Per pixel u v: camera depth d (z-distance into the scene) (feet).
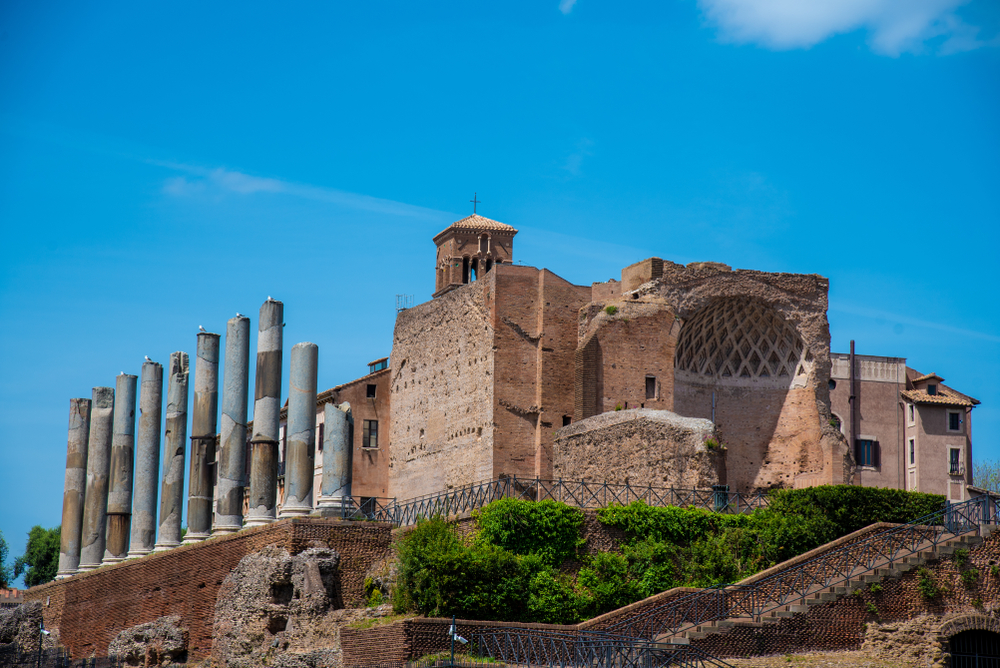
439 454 265.34
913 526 177.47
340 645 167.73
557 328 248.73
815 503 192.34
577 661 148.66
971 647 168.35
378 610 175.63
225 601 196.85
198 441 226.38
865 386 309.83
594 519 182.09
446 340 268.62
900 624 165.17
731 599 164.45
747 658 157.48
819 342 248.52
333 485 198.39
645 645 147.74
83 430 279.90
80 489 276.41
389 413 290.56
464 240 324.39
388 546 191.01
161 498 239.71
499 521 178.40
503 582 168.25
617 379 241.35
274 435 209.46
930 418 306.14
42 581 393.91
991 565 171.01
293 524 189.16
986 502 177.47
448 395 264.31
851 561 172.86
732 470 248.93
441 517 186.91
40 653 223.71
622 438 216.13
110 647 219.82
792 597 165.27
